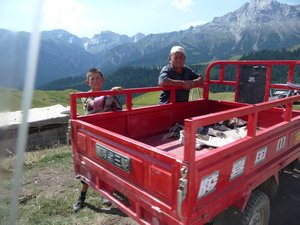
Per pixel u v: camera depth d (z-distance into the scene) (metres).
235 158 3.14
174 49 5.99
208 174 2.76
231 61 6.27
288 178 6.26
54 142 12.80
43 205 5.32
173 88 5.76
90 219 4.90
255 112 3.26
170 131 5.52
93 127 3.76
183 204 2.59
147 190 3.03
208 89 6.50
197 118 2.50
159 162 2.83
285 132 4.23
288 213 5.08
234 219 3.46
